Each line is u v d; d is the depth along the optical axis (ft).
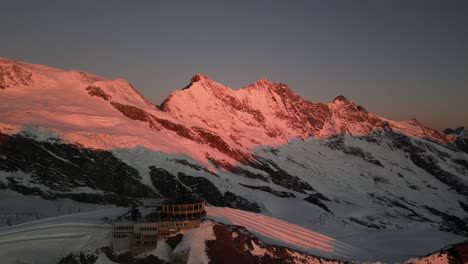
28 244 251.80
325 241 333.83
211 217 288.71
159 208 296.30
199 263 237.45
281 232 323.78
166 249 251.19
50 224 262.06
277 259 262.88
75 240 255.50
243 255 252.83
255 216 346.54
